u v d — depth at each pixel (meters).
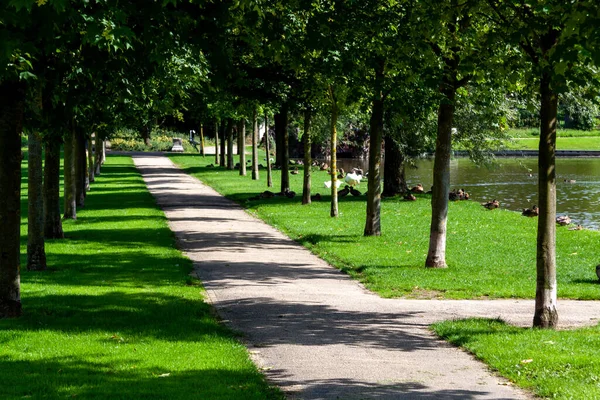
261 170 65.75
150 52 11.97
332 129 31.97
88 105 16.27
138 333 12.02
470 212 35.00
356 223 30.03
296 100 28.50
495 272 19.42
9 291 13.20
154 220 30.67
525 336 11.94
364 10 15.47
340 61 15.64
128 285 16.78
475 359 10.85
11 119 12.95
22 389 8.64
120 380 9.17
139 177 58.19
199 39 12.15
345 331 12.73
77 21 9.70
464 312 14.65
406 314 14.41
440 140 19.86
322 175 60.88
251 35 13.46
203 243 24.64
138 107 22.92
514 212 35.28
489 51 13.58
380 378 9.68
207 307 14.58
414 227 28.97
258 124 67.12
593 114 29.64
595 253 23.39
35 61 13.43
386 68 16.45
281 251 23.28
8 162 13.02
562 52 10.12
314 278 18.66
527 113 37.59
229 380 9.27
